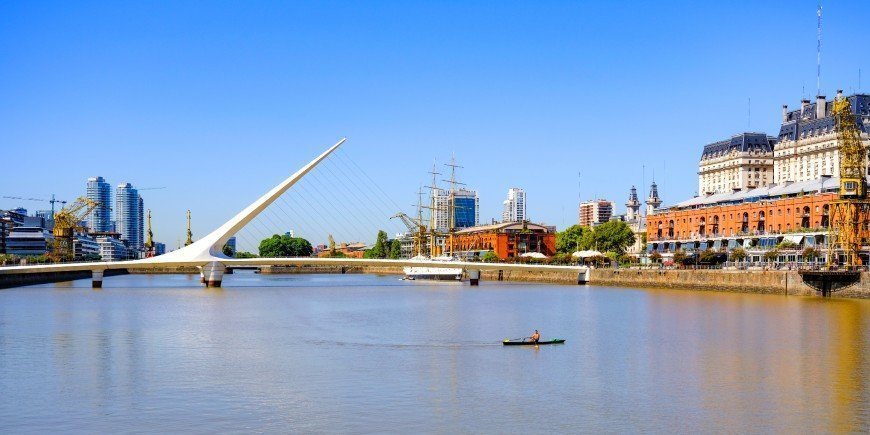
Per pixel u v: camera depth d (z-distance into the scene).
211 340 66.94
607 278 165.75
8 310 96.19
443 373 50.88
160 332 72.69
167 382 48.12
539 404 42.34
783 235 145.00
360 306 104.75
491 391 45.41
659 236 189.12
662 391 45.22
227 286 165.62
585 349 60.91
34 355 58.47
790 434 36.81
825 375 49.44
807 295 114.38
